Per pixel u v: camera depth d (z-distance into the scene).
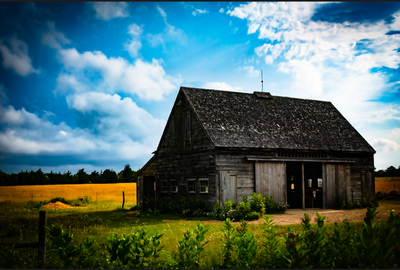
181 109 26.03
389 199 33.38
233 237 6.32
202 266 6.69
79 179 98.19
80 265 5.93
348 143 27.39
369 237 5.14
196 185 23.33
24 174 95.75
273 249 6.26
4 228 15.20
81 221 17.59
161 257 8.39
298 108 29.59
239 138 22.80
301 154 24.78
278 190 23.41
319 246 5.79
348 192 26.53
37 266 6.51
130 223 17.61
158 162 28.86
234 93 27.94
